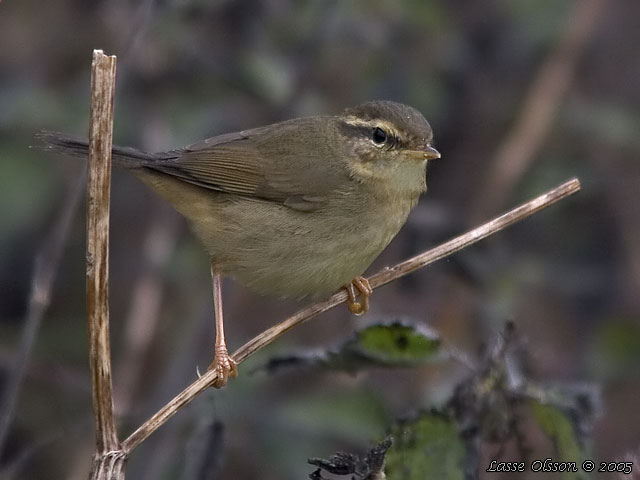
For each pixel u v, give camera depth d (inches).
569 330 603.2
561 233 630.5
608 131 625.0
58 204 613.9
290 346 592.4
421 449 381.1
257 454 506.0
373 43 588.7
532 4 644.7
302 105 589.0
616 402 550.9
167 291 608.7
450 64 625.6
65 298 616.7
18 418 544.1
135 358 571.2
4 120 566.6
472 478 377.1
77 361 589.6
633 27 679.7
